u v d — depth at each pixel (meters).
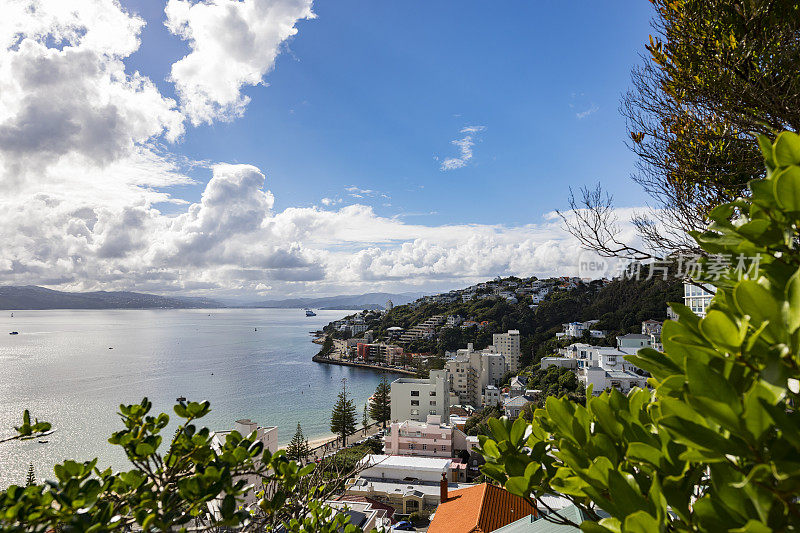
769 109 3.54
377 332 146.62
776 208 1.06
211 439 1.73
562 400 1.48
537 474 1.55
